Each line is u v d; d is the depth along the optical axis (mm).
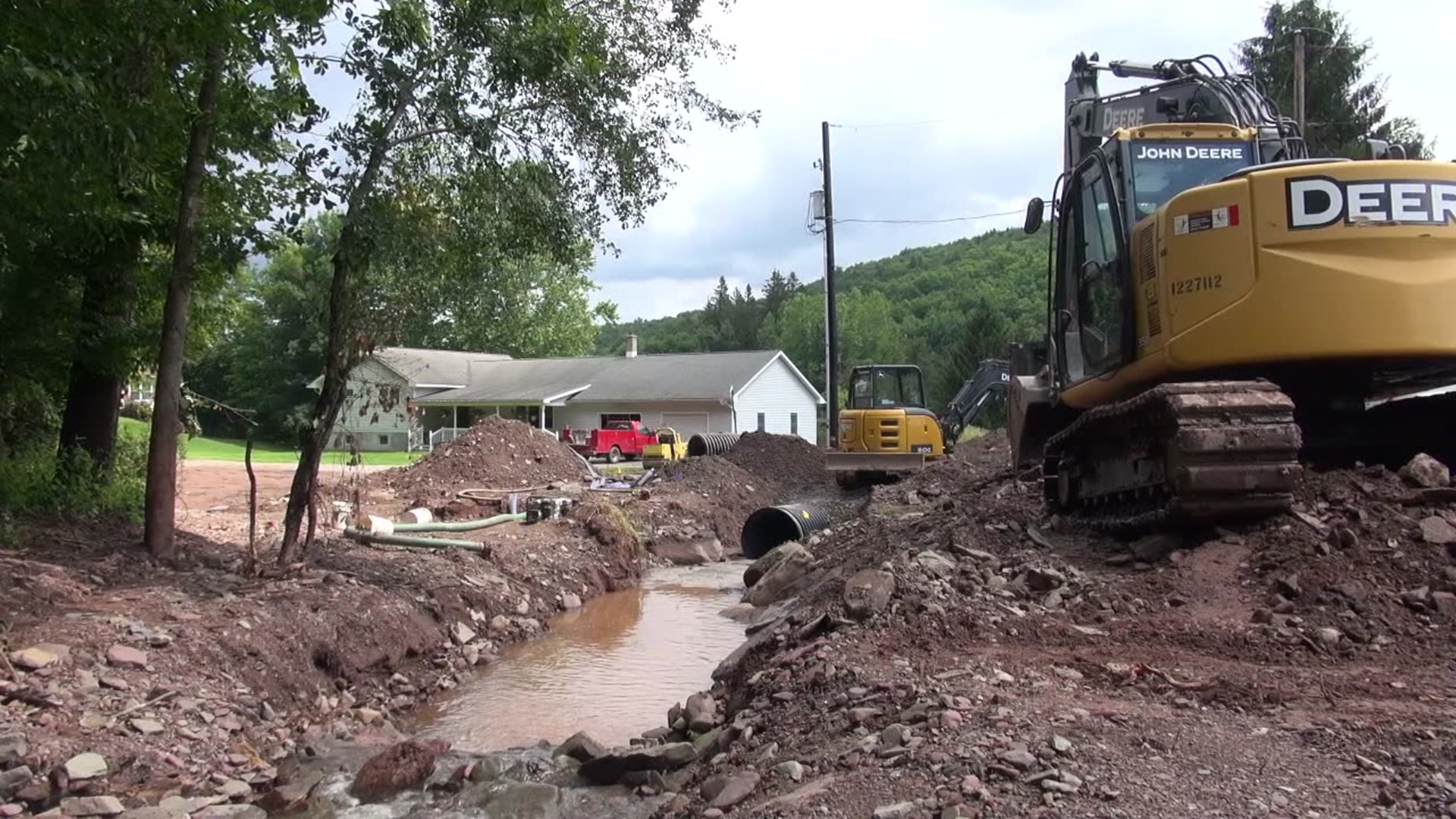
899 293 110688
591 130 11789
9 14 7461
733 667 7734
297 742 7375
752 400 49062
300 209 10148
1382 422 7902
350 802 6277
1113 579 6914
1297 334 6785
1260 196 6922
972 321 56969
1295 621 5855
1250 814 3697
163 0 8039
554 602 12891
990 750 4371
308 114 10109
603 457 42469
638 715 8367
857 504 19078
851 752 4777
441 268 11578
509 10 10375
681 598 14062
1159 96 10180
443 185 11234
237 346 61906
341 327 10406
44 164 7855
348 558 11422
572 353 67312
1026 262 102875
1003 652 5980
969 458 20469
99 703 6590
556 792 6020
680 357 52062
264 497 19094
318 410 10602
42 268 10625
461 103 10461
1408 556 6223
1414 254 6727
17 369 11234
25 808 5578
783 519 17578
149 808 5691
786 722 5660
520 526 15930
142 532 10602
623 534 15758
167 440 9797
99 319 11086
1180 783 3977
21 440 13094
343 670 8789
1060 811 3781
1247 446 6414
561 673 9828
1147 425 7055
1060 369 9695
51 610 7660
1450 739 4258
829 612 7176
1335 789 3893
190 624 7980
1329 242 6773
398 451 48875
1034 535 8242
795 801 4293
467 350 63844
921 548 8641
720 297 118312
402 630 9812
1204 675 5273
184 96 10039
